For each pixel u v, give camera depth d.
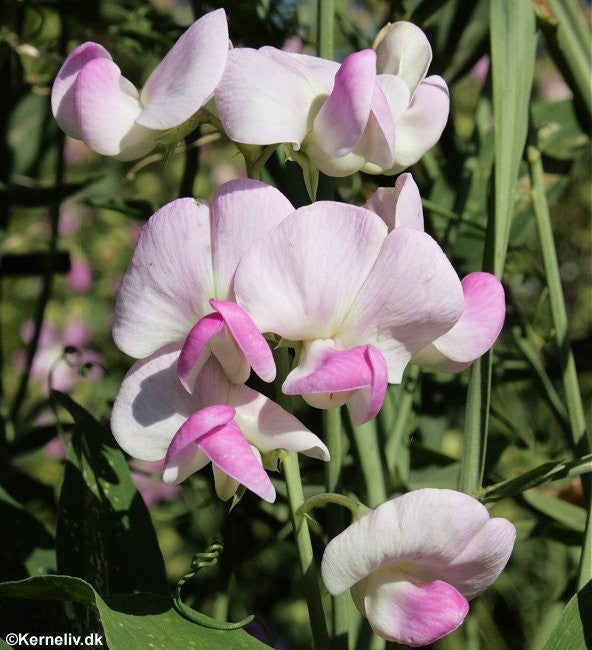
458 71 0.38
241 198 0.28
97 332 0.71
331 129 0.28
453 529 0.27
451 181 0.37
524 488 0.30
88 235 0.73
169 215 0.28
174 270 0.28
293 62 0.29
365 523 0.27
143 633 0.28
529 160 0.34
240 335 0.27
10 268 0.41
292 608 0.50
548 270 0.33
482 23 0.37
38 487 0.39
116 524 0.32
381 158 0.28
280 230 0.28
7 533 0.33
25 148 0.42
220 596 0.36
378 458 0.33
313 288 0.28
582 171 0.64
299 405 0.37
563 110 0.37
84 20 0.40
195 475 0.39
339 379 0.27
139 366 0.28
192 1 0.36
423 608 0.28
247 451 0.27
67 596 0.28
